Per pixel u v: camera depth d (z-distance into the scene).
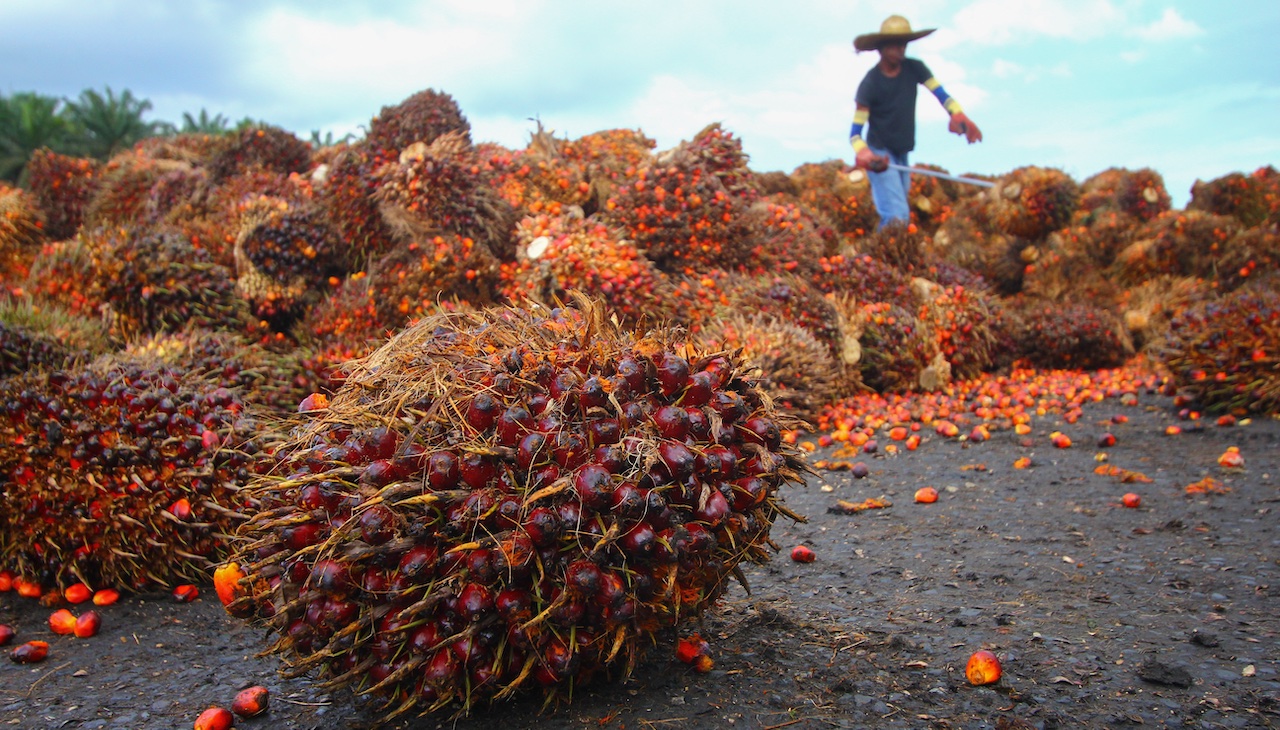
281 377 5.15
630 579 2.05
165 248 5.80
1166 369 7.03
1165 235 10.52
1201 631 2.64
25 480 3.35
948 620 2.89
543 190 7.56
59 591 3.48
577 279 6.09
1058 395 7.56
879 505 4.50
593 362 2.25
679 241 6.94
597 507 2.00
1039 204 11.34
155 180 8.66
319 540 2.13
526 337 2.39
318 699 2.51
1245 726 2.08
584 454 2.05
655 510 2.01
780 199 10.38
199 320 5.81
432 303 5.84
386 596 2.05
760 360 6.04
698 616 2.48
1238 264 9.60
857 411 6.85
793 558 3.67
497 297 6.21
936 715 2.23
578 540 2.00
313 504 2.12
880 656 2.61
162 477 3.43
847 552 3.77
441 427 2.13
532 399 2.13
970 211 12.46
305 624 2.17
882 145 10.66
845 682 2.41
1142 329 9.38
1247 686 2.28
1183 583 3.12
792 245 7.80
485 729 2.24
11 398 3.36
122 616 3.34
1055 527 3.98
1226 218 10.59
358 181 6.73
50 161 8.96
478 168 6.74
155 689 2.67
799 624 2.91
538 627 2.03
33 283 5.62
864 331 7.37
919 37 10.20
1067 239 11.23
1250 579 3.12
